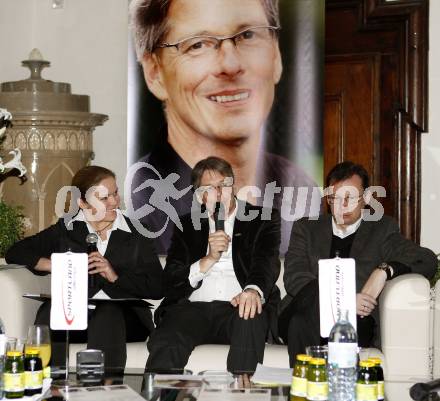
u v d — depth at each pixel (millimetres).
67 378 2771
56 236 3703
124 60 5078
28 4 5152
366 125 4879
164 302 3631
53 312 2627
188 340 3322
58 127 4566
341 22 4898
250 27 4668
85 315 2639
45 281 3721
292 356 3246
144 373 2904
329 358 2385
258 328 3254
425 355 3309
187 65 4746
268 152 4660
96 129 5102
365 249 3594
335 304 2568
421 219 4770
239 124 4695
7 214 4090
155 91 4793
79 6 5125
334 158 4938
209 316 3506
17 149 4133
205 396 2465
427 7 4715
